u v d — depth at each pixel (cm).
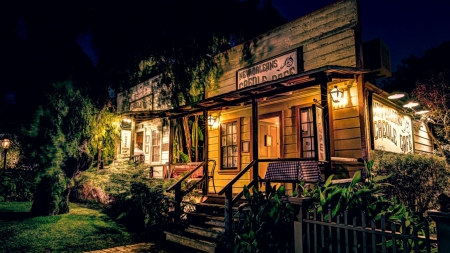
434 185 855
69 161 1048
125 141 1667
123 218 1027
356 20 798
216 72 1174
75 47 912
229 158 1101
